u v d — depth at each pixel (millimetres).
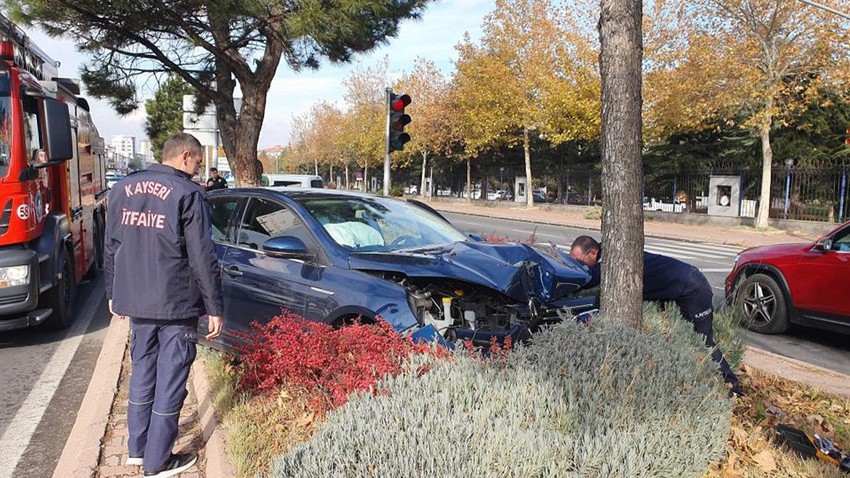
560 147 40031
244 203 5875
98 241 11539
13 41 6719
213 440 3844
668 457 2834
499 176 43625
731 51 21609
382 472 2254
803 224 22766
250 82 12758
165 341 3555
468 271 4430
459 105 39094
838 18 19828
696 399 3172
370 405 2754
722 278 12656
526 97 33719
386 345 3635
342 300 4531
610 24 4176
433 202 46469
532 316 4332
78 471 3670
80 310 8641
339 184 75438
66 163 7840
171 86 21375
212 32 11836
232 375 4926
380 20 12602
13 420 4820
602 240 4320
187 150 3584
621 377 3129
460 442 2459
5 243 6191
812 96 21719
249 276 5273
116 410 4695
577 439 2650
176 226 3420
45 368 6094
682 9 23953
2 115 6234
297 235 5172
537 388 2953
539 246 6508
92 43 12461
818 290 7301
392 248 5219
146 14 10695
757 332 8062
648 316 4789
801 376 5688
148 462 3561
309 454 2387
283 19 10547
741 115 26453
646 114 26594
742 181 25656
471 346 3652
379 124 49969
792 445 4027
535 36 32000
